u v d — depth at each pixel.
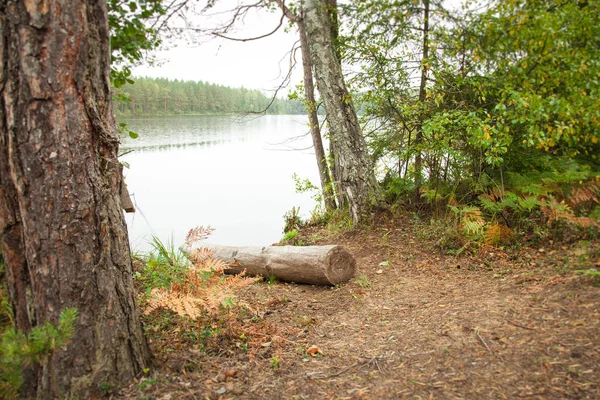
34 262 2.44
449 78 7.14
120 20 3.65
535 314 3.37
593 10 6.02
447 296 4.44
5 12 2.22
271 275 5.84
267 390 2.88
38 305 2.47
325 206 10.38
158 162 20.36
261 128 29.09
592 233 5.15
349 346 3.56
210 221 11.55
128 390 2.72
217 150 24.59
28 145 2.32
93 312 2.59
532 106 5.60
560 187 5.94
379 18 7.99
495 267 5.15
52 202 2.40
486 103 7.06
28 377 2.61
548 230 5.57
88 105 2.46
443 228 6.57
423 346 3.29
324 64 8.13
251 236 10.16
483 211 6.71
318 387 2.91
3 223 2.43
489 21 6.47
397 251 6.50
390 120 8.34
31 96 2.28
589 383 2.44
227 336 3.70
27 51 2.25
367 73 8.35
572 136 6.22
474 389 2.62
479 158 7.03
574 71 5.90
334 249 5.48
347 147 8.07
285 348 3.58
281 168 20.36
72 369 2.55
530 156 6.86
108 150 2.63
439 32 7.21
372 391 2.79
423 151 7.50
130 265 2.88
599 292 3.43
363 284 5.40
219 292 3.54
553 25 5.86
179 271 4.85
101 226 2.59
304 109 10.73
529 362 2.76
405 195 8.19
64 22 2.30
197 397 2.72
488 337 3.19
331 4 8.87
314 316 4.48
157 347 3.35
